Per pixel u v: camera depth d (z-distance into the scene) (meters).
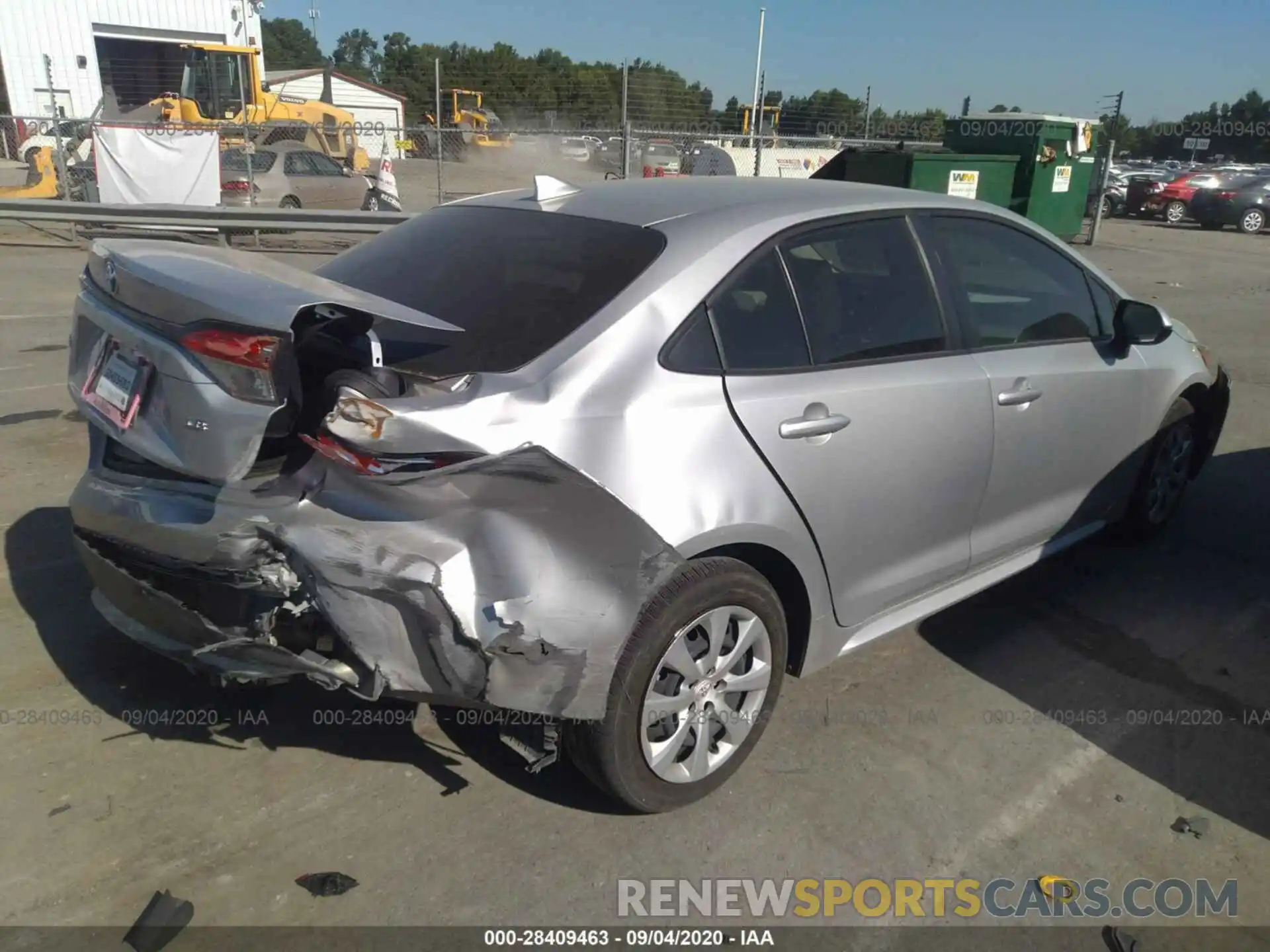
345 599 2.46
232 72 24.28
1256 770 3.32
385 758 3.19
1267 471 6.14
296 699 3.45
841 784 3.17
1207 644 4.12
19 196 16.20
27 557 4.36
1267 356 9.53
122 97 37.94
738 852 2.86
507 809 2.99
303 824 2.88
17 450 5.71
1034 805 3.11
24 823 2.82
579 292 2.87
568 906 2.65
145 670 3.57
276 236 16.30
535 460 2.47
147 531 2.71
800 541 3.04
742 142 19.03
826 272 3.24
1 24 34.56
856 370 3.19
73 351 3.00
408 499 2.42
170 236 14.89
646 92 24.89
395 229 3.72
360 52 87.25
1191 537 5.16
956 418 3.45
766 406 2.91
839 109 29.31
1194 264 17.52
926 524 3.49
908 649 4.01
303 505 2.51
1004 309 3.81
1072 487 4.19
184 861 2.72
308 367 2.64
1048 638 4.13
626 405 2.67
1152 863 2.89
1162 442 4.72
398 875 2.71
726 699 3.02
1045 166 15.52
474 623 2.44
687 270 2.92
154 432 2.60
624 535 2.58
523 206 3.44
